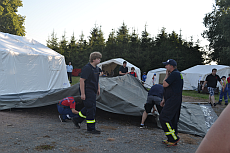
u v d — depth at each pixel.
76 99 6.09
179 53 40.91
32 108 7.13
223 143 0.43
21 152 3.12
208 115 7.02
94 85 4.52
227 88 10.16
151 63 39.88
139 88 7.41
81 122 5.09
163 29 50.19
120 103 5.81
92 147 3.54
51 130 4.55
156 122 5.64
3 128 4.46
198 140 4.47
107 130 4.84
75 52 56.59
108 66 25.94
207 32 37.25
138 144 3.89
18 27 35.69
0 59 8.20
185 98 12.51
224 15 28.62
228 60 32.50
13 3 35.16
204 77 18.67
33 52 9.98
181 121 5.55
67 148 3.41
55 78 11.26
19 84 8.91
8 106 6.68
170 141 3.87
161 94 5.18
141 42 46.19
